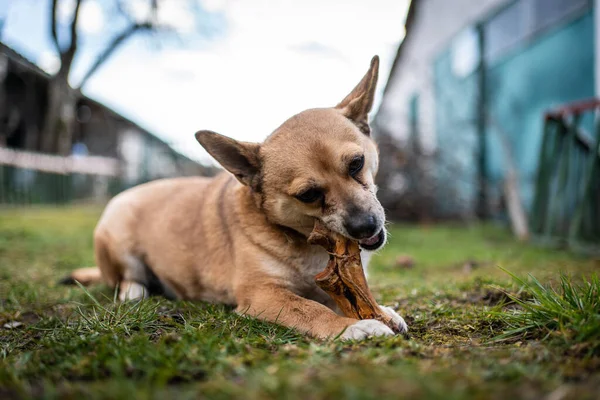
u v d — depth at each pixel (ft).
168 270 1.95
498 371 0.87
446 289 1.88
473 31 5.78
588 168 2.91
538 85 4.59
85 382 0.93
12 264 2.87
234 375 0.91
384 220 1.54
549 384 0.81
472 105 5.69
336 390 0.76
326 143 1.54
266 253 1.62
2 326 1.52
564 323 1.15
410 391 0.75
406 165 5.86
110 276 2.16
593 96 3.76
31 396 0.86
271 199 1.60
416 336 1.30
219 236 1.79
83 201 9.70
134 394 0.79
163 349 1.03
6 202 7.39
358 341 1.15
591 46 3.77
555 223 3.32
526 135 4.83
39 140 10.36
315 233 1.45
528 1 4.68
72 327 1.36
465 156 6.05
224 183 1.91
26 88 9.89
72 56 9.52
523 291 1.64
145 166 10.06
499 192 5.16
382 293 1.97
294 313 1.41
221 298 1.80
